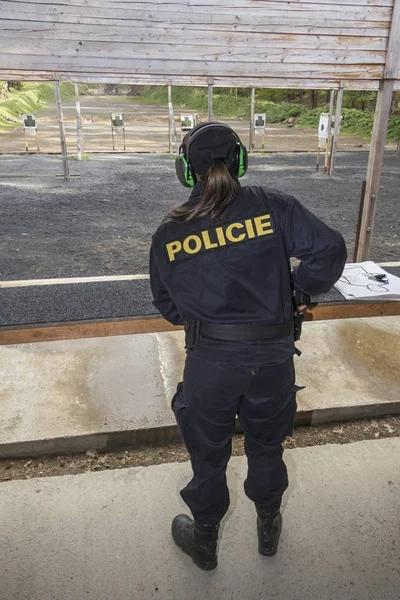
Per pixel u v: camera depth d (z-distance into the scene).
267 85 2.74
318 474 1.91
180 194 7.57
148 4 2.36
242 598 1.42
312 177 9.03
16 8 2.27
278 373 1.26
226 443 1.36
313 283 1.23
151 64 2.48
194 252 1.19
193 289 1.21
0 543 1.60
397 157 11.85
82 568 1.51
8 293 3.36
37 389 2.33
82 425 2.08
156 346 2.76
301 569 1.51
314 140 15.22
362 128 17.39
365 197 3.00
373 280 2.54
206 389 1.25
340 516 1.71
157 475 1.91
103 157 11.46
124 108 25.30
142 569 1.51
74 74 2.84
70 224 5.80
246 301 1.20
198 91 26.55
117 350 2.71
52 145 13.45
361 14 2.53
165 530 1.66
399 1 2.49
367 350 2.71
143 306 3.15
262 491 1.42
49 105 27.00
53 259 4.56
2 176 8.87
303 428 2.23
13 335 2.25
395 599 1.42
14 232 5.44
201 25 2.44
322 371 2.50
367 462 1.98
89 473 1.91
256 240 1.17
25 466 2.00
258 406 1.31
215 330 1.22
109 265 4.40
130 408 2.20
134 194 7.54
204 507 1.38
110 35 2.39
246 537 1.63
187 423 1.33
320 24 2.52
